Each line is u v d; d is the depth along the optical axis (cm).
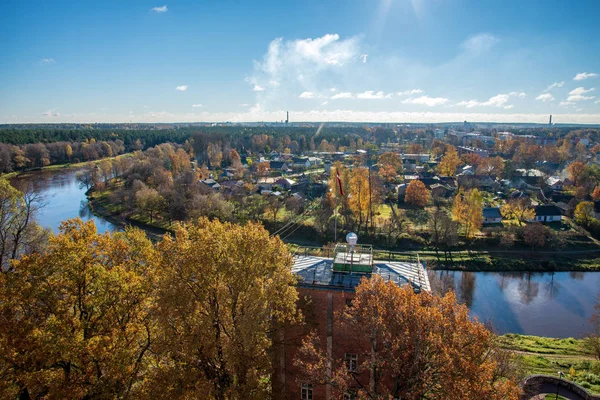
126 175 16312
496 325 6662
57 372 2608
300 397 3222
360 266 3234
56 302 2705
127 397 2692
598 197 13188
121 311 2875
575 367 4975
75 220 3081
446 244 10106
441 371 2258
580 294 7925
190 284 2645
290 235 10781
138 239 3456
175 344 2523
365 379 3053
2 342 2431
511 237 10156
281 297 2777
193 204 11294
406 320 2392
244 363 2564
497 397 2183
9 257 4425
